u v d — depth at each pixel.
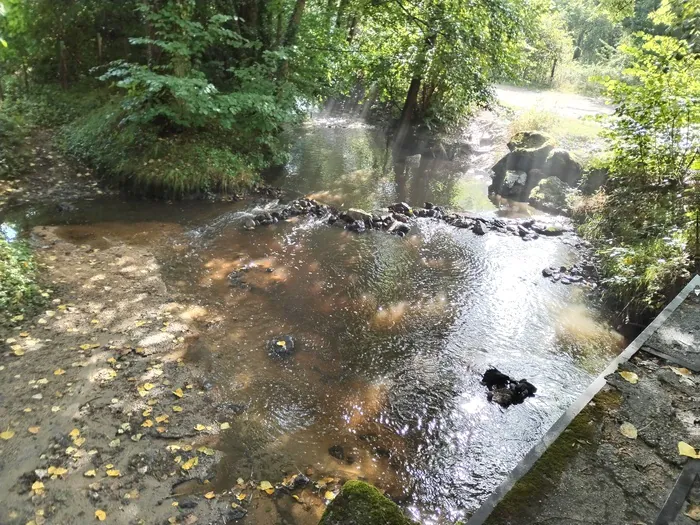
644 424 2.28
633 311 5.72
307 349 4.85
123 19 11.79
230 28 10.02
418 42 12.21
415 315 5.63
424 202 9.59
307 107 11.54
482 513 1.82
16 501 3.04
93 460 3.38
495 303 6.04
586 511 1.83
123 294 5.40
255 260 6.56
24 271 5.45
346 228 7.88
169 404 3.94
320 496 3.28
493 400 4.34
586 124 12.52
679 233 6.02
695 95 6.56
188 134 9.23
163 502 3.14
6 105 10.10
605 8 12.97
